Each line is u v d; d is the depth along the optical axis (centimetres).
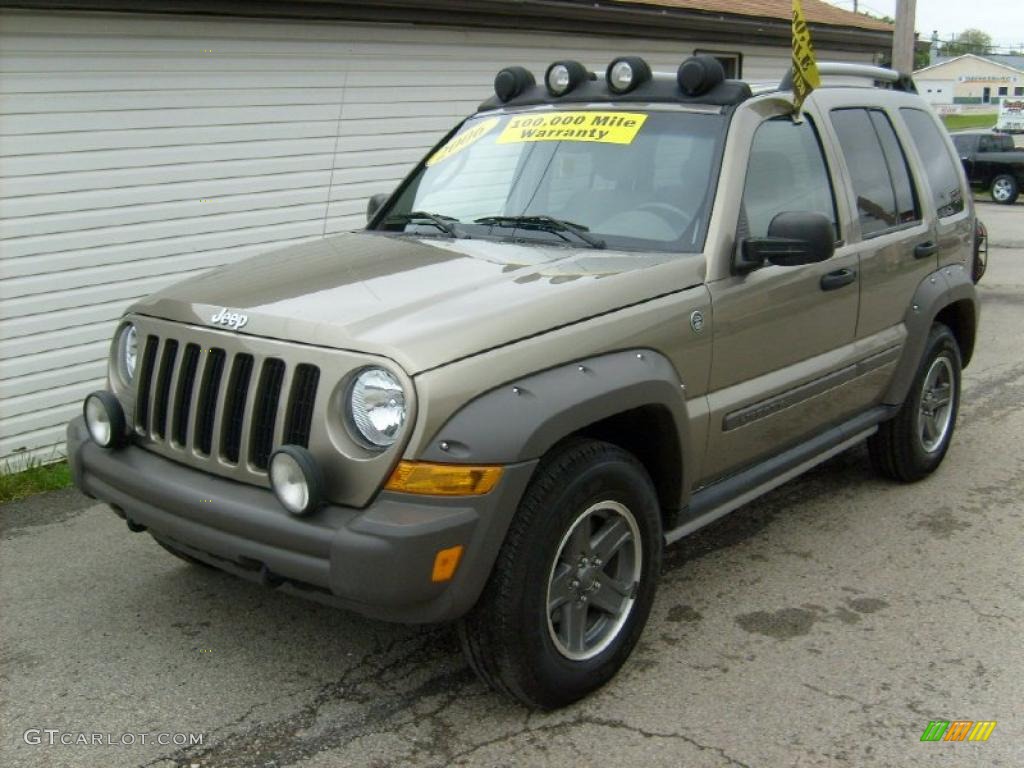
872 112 520
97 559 478
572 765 319
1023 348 895
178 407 350
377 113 836
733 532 504
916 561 468
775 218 385
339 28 793
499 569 313
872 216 491
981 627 405
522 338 320
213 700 357
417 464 296
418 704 354
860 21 1520
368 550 291
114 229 677
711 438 391
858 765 318
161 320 366
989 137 2697
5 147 620
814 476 582
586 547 344
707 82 422
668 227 397
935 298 529
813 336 445
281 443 316
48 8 619
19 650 393
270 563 311
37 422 650
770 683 365
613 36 1059
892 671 373
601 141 431
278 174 771
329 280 363
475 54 910
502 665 322
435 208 457
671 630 405
